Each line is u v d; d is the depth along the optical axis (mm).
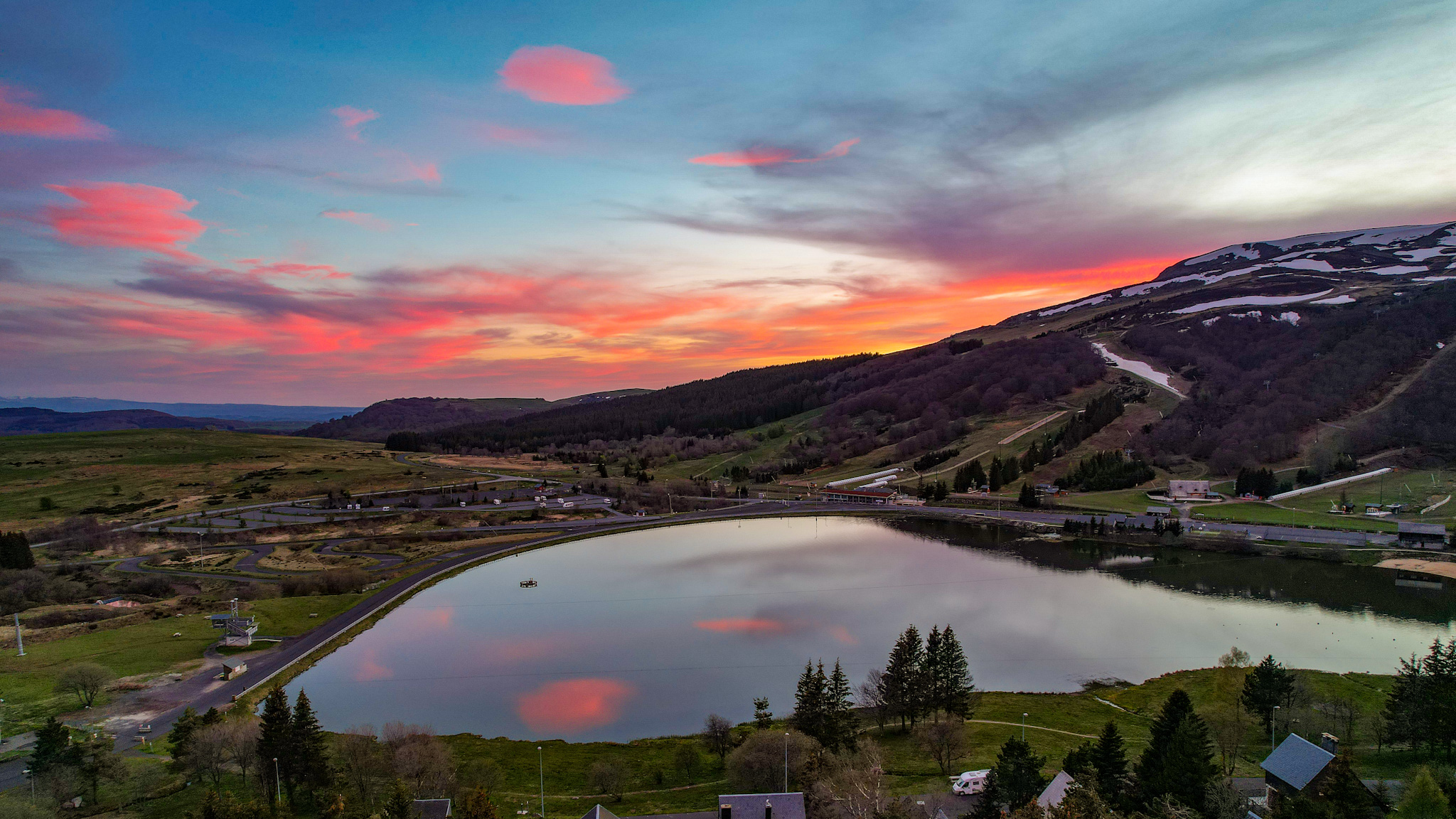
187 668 121750
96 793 77438
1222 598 161125
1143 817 60844
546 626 158750
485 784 83562
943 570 197875
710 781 86000
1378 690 103375
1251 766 78812
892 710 101562
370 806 74000
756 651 141375
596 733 106750
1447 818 53781
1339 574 173500
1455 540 179625
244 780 82562
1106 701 108500
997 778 68438
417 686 124312
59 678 106562
